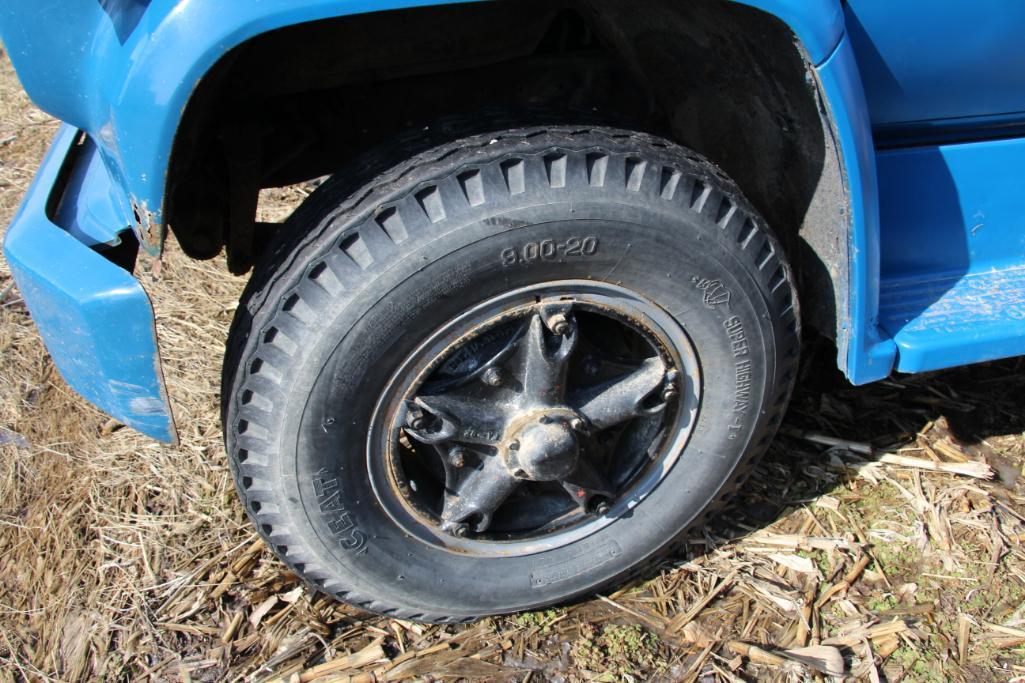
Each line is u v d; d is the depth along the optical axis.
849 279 2.01
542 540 2.15
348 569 2.01
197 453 2.83
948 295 2.30
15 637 2.31
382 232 1.68
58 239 1.85
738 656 2.20
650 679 2.15
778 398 2.19
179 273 3.61
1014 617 2.30
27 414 2.98
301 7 1.47
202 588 2.40
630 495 2.17
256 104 2.19
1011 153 2.31
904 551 2.47
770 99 2.00
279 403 1.77
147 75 1.50
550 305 1.84
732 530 2.55
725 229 1.86
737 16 1.80
